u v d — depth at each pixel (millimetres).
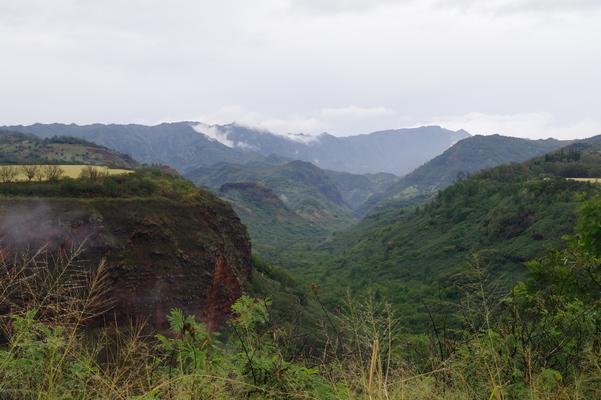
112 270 47344
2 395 2643
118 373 2750
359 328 2977
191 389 2727
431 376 3240
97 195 56938
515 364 3436
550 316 4199
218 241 62062
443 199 142250
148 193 62500
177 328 3154
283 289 76125
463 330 3541
